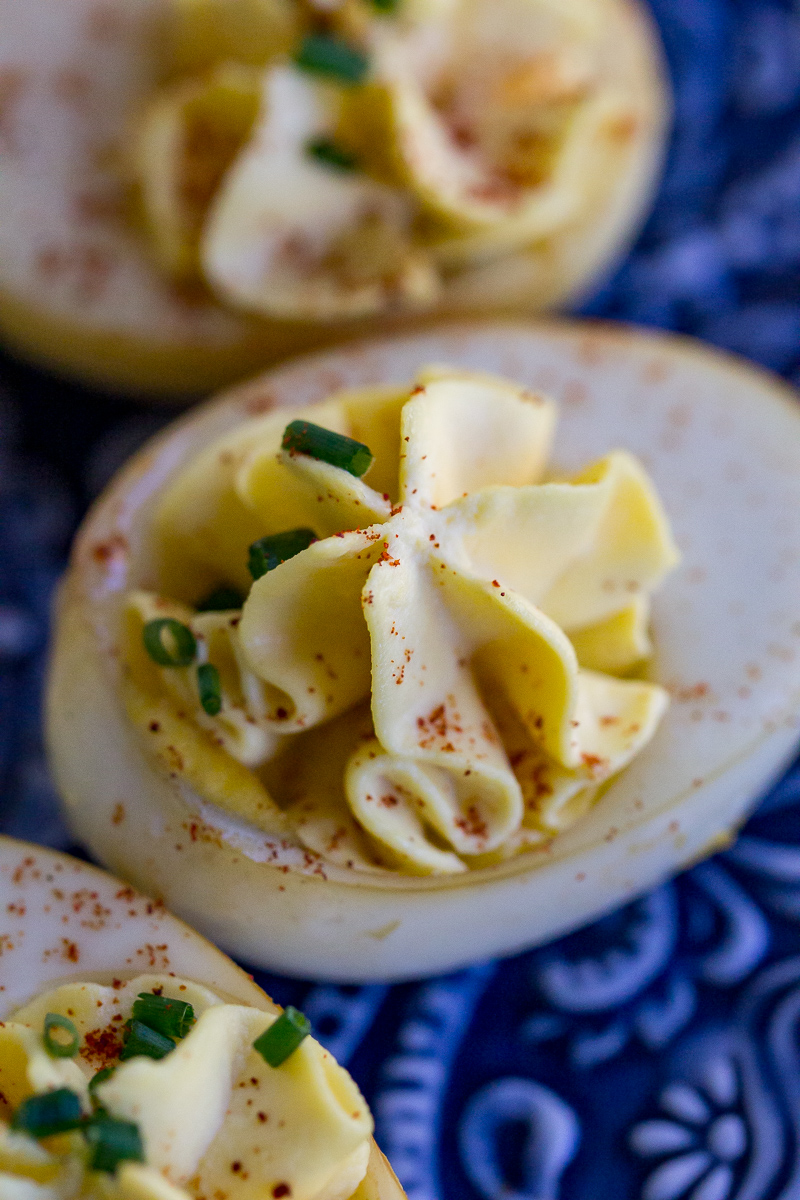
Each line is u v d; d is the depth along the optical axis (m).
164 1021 0.16
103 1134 0.15
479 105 0.21
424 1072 0.18
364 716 0.17
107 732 0.18
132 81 0.21
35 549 0.21
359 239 0.21
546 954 0.19
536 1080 0.18
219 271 0.20
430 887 0.17
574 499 0.17
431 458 0.17
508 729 0.18
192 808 0.17
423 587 0.17
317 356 0.20
